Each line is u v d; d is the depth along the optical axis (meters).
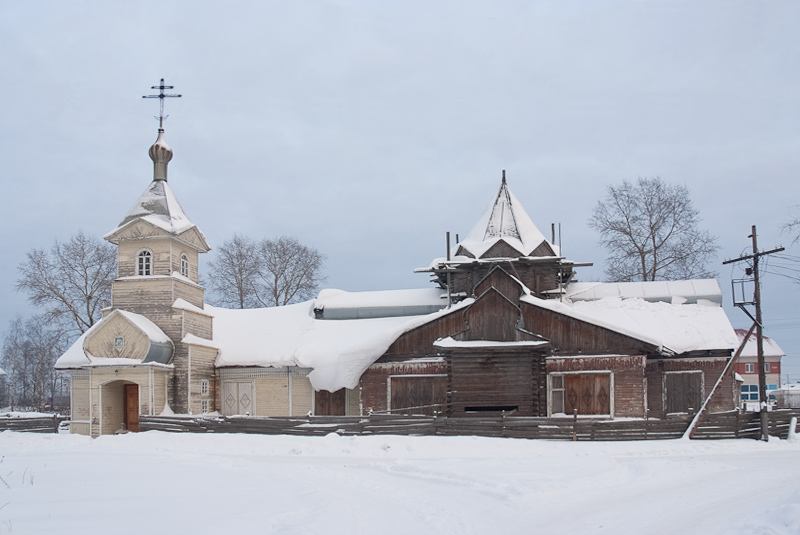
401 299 42.34
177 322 37.31
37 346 79.56
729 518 10.84
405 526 11.19
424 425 26.47
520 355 31.92
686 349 33.59
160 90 41.44
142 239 38.22
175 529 10.55
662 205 52.25
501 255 38.62
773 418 26.38
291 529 10.60
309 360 37.25
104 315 38.28
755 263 27.05
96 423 35.88
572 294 40.72
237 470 18.77
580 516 11.59
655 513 11.62
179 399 36.75
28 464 20.42
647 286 40.34
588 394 31.47
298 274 62.84
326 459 21.89
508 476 16.16
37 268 52.84
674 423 25.98
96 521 11.12
